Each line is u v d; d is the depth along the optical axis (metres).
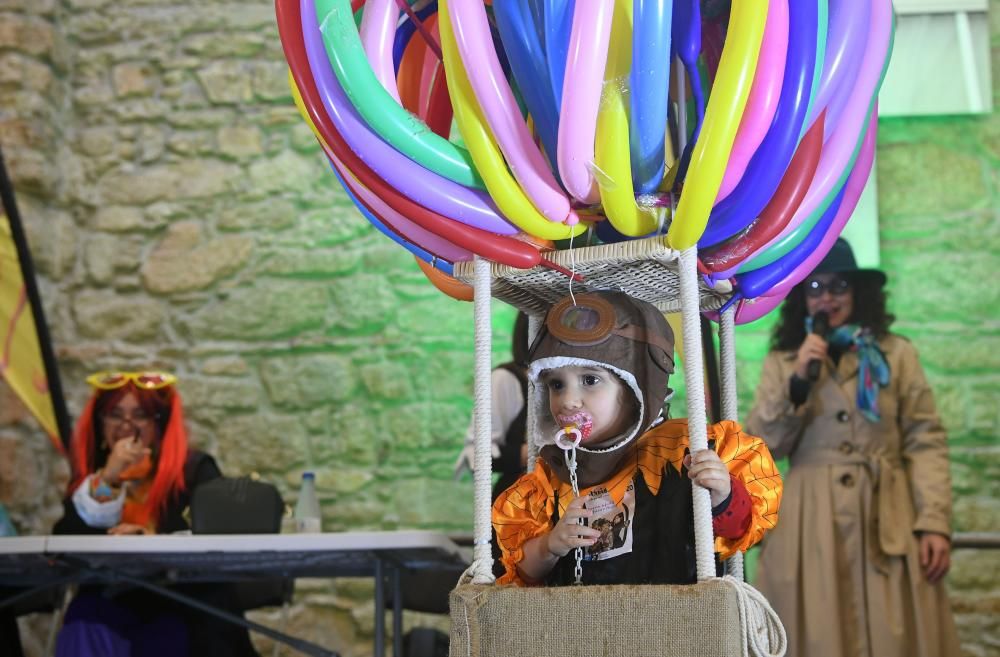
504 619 1.61
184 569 3.21
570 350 1.77
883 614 3.65
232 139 5.75
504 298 2.02
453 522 5.16
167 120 5.82
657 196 1.75
